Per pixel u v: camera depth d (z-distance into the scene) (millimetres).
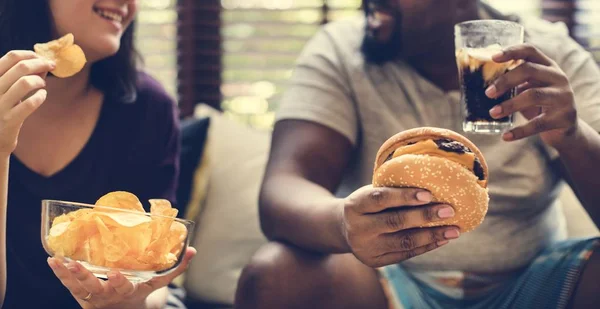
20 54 1244
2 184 1269
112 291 1229
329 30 1698
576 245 1442
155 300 1398
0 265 1325
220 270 1954
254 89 2428
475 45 1304
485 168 1147
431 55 1593
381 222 1158
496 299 1491
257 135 2156
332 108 1588
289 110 1598
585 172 1402
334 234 1331
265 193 1495
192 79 2453
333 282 1403
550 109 1311
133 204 1227
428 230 1169
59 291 1496
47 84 1492
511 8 2324
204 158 2047
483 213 1139
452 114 1576
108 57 1564
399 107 1590
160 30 2455
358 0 2377
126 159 1596
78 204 1204
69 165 1530
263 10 2404
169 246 1215
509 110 1291
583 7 2324
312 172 1546
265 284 1384
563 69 1600
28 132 1512
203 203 2025
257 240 1990
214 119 2166
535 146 1559
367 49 1602
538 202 1553
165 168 1643
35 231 1494
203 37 2441
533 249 1552
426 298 1505
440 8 1556
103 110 1581
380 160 1164
